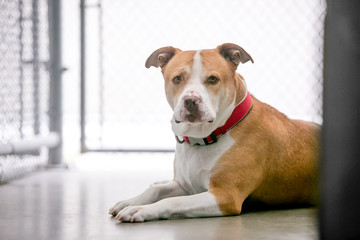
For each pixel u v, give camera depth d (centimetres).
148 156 553
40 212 245
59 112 467
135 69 538
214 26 515
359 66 130
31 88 441
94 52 506
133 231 197
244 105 238
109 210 237
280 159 245
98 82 501
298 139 255
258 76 512
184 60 230
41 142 423
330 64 134
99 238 188
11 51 405
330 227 135
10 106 406
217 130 232
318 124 275
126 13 526
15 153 386
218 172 230
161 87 548
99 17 498
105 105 530
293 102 509
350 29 131
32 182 365
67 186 345
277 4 504
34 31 440
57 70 466
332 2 134
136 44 530
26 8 426
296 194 255
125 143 567
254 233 193
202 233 192
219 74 225
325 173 135
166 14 522
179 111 217
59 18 467
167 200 220
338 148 133
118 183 363
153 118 639
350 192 133
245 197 235
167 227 203
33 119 446
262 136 239
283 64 508
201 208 221
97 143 499
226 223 211
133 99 544
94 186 346
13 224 216
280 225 208
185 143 244
